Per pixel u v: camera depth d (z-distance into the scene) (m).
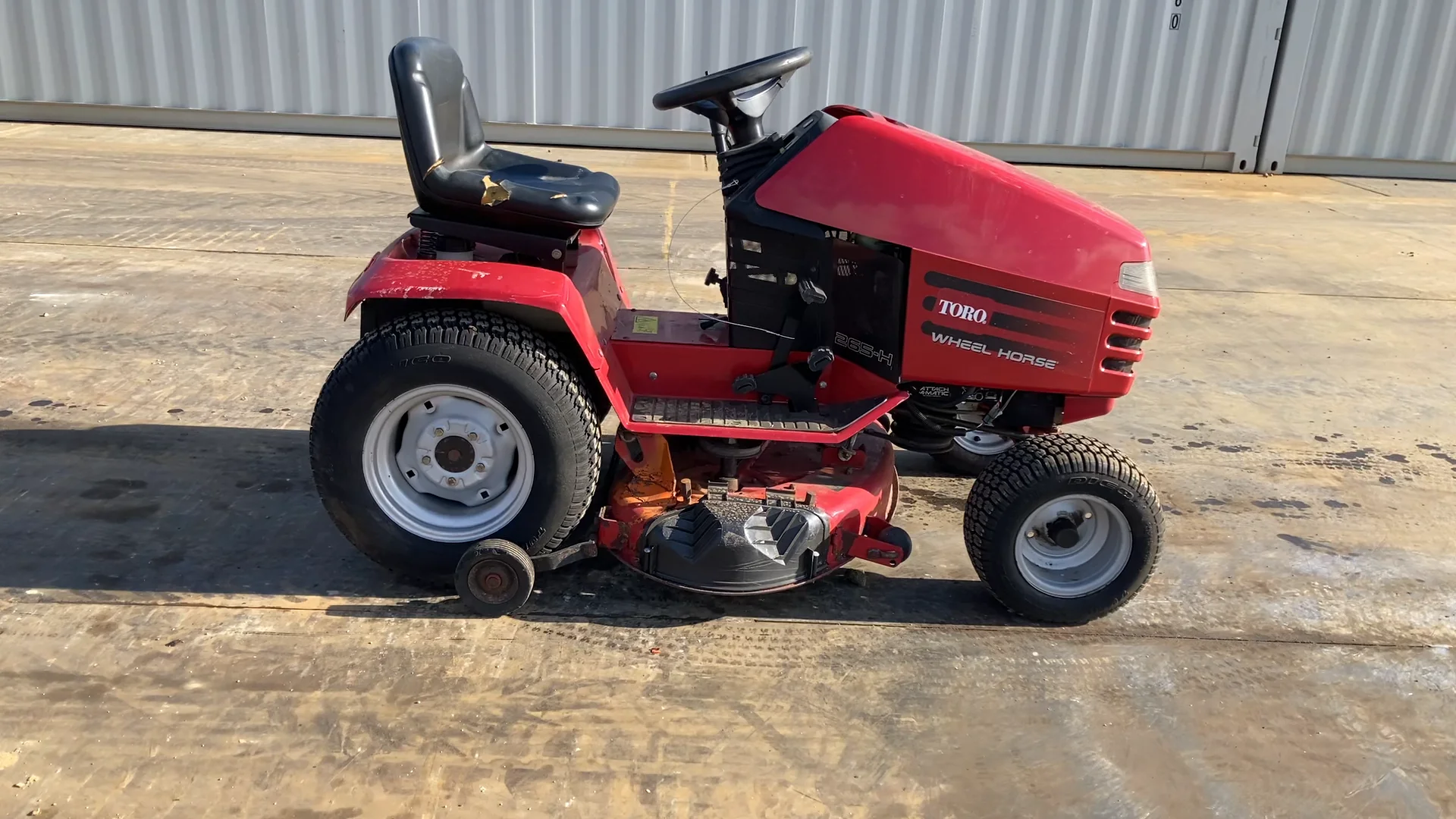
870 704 2.39
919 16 9.05
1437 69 9.45
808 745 2.25
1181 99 9.53
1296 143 9.77
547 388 2.50
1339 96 9.56
